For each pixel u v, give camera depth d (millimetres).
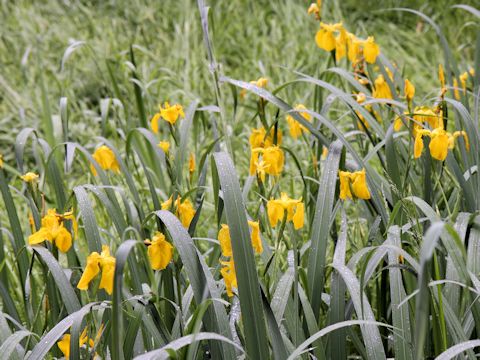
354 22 7699
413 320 2656
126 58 6426
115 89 4695
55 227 2361
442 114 3012
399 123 3189
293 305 2531
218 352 2420
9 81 6902
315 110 3766
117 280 1987
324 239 2645
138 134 4492
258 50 6957
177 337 2471
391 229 2605
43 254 2475
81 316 2234
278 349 2260
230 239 2215
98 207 4297
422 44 7035
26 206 4961
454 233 1927
